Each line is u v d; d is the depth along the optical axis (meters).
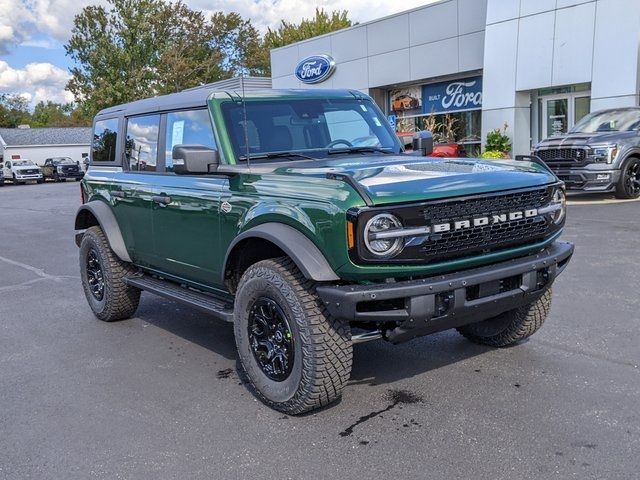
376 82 24.08
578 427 3.70
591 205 12.86
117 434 3.92
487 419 3.88
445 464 3.37
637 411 3.88
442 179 3.81
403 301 3.68
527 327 4.86
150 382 4.79
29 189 36.41
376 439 3.70
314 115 5.13
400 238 3.55
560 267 4.42
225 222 4.46
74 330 6.28
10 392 4.70
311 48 26.42
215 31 56.31
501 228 3.91
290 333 3.89
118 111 6.31
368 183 3.64
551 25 17.72
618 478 3.16
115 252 6.02
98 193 6.37
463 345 5.27
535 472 3.24
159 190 5.25
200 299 4.97
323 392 3.85
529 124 19.50
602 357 4.79
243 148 4.68
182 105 5.15
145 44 60.34
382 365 4.89
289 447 3.65
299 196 3.84
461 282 3.71
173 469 3.47
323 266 3.66
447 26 21.27
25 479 3.43
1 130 65.19
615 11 16.25
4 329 6.43
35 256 11.14
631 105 16.19
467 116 22.19
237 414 4.14
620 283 6.83
